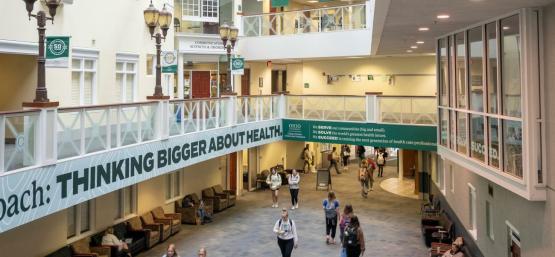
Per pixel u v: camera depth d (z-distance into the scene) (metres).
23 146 7.75
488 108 8.36
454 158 10.46
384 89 23.20
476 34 9.05
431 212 16.44
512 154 7.35
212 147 14.91
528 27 6.86
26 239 10.82
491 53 8.29
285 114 20.75
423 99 17.81
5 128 7.32
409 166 26.09
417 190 21.61
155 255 13.40
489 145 8.30
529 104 6.81
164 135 12.27
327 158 28.62
